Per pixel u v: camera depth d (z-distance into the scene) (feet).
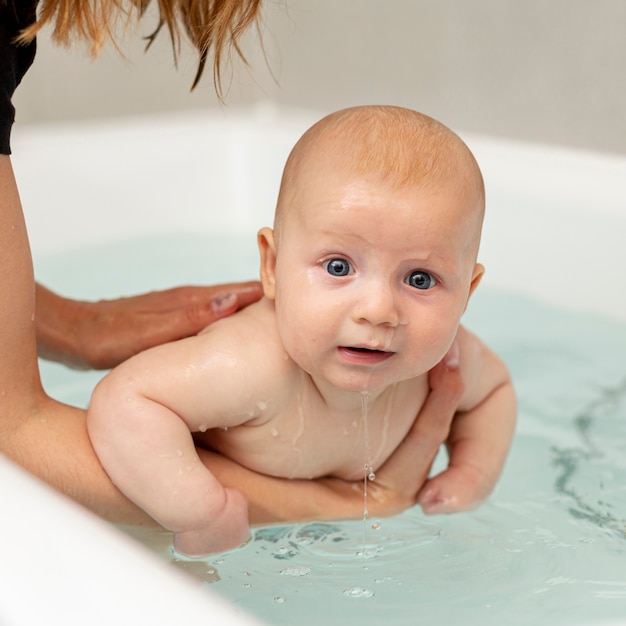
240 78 8.41
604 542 3.73
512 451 4.51
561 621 3.16
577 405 4.91
